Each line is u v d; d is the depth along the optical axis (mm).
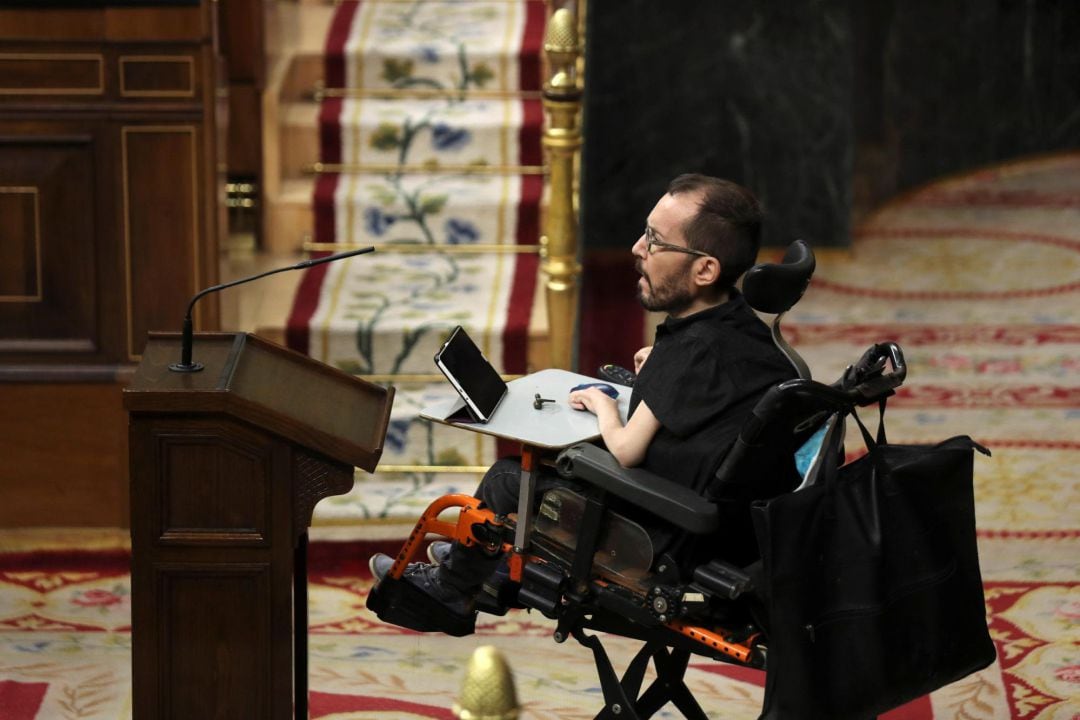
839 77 26891
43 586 16031
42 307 16594
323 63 22094
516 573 11398
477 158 21328
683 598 10719
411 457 17766
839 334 24078
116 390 16703
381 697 13930
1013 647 14875
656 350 11203
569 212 17484
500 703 6859
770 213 27469
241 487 10336
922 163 33031
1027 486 18688
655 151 27047
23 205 16328
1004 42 33156
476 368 11508
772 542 10102
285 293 19234
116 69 16000
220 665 10562
